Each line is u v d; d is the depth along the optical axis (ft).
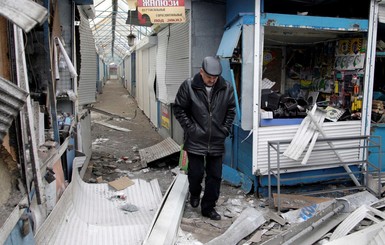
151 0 14.73
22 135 7.66
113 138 29.71
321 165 14.71
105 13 36.52
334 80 16.79
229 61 14.74
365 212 11.09
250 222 11.92
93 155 23.56
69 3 16.80
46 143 11.59
